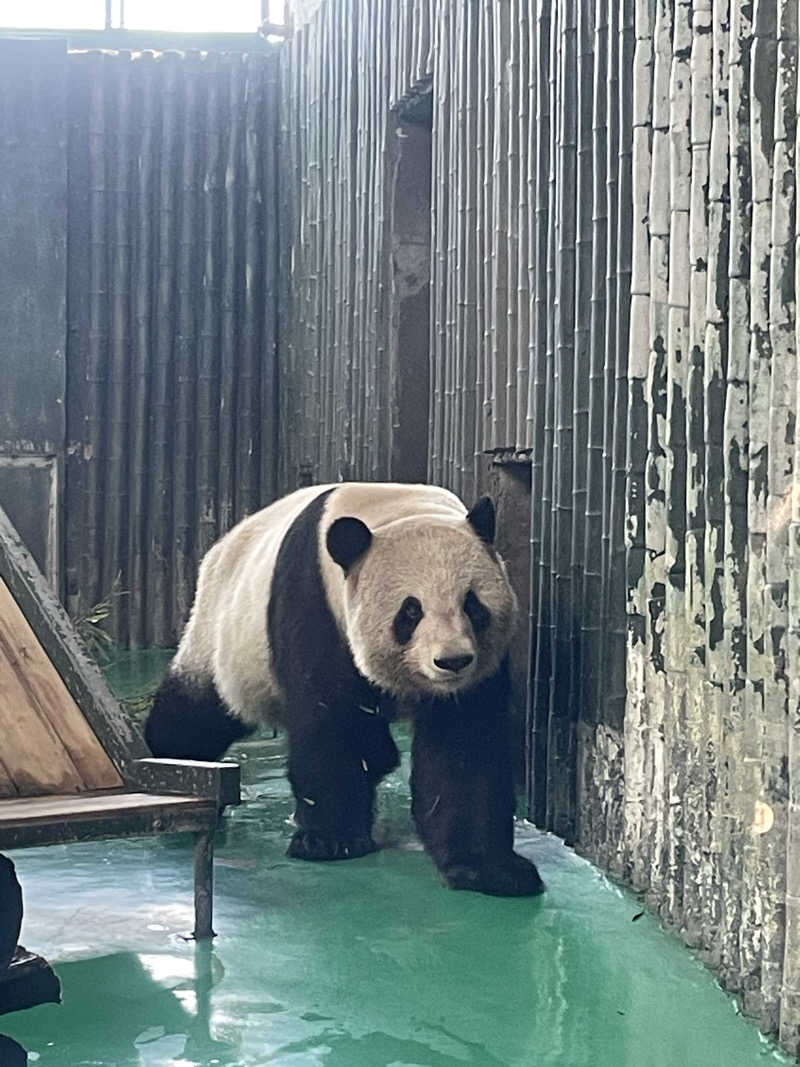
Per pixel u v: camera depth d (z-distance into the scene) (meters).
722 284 3.91
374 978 3.86
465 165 6.76
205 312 10.77
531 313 5.89
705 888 3.97
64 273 10.59
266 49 11.16
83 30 11.16
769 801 3.48
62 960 3.99
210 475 10.79
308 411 10.20
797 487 3.34
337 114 9.52
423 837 4.91
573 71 5.26
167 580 10.76
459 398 6.86
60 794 4.12
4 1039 3.42
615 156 4.86
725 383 3.91
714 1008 3.65
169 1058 3.29
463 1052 3.33
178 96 10.75
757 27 3.59
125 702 7.18
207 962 3.98
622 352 4.77
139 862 5.07
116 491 10.69
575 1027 3.49
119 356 10.70
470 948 4.11
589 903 4.57
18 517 10.63
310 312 10.18
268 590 5.32
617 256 4.81
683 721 4.14
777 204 3.47
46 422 10.61
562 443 5.27
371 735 5.15
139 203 10.71
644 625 4.48
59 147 10.54
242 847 5.29
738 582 3.78
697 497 4.05
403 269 8.47
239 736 5.95
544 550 5.45
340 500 5.18
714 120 3.92
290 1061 3.28
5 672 4.29
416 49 7.84
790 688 3.35
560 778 5.30
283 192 10.70
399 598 4.68
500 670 4.88
